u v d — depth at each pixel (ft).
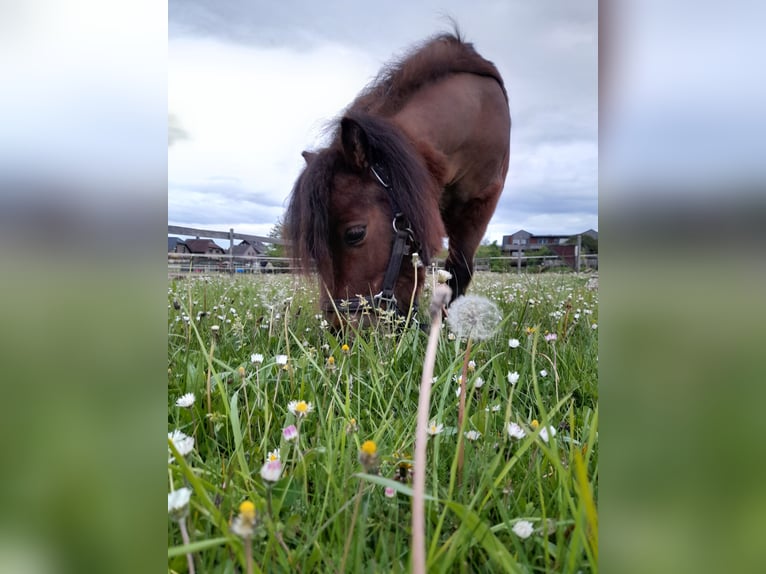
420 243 8.88
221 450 4.28
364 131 8.70
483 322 2.97
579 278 13.00
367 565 2.67
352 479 3.37
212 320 8.95
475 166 11.79
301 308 9.77
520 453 3.08
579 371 5.84
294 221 8.82
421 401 1.91
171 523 2.69
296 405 3.71
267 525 2.64
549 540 3.00
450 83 11.12
